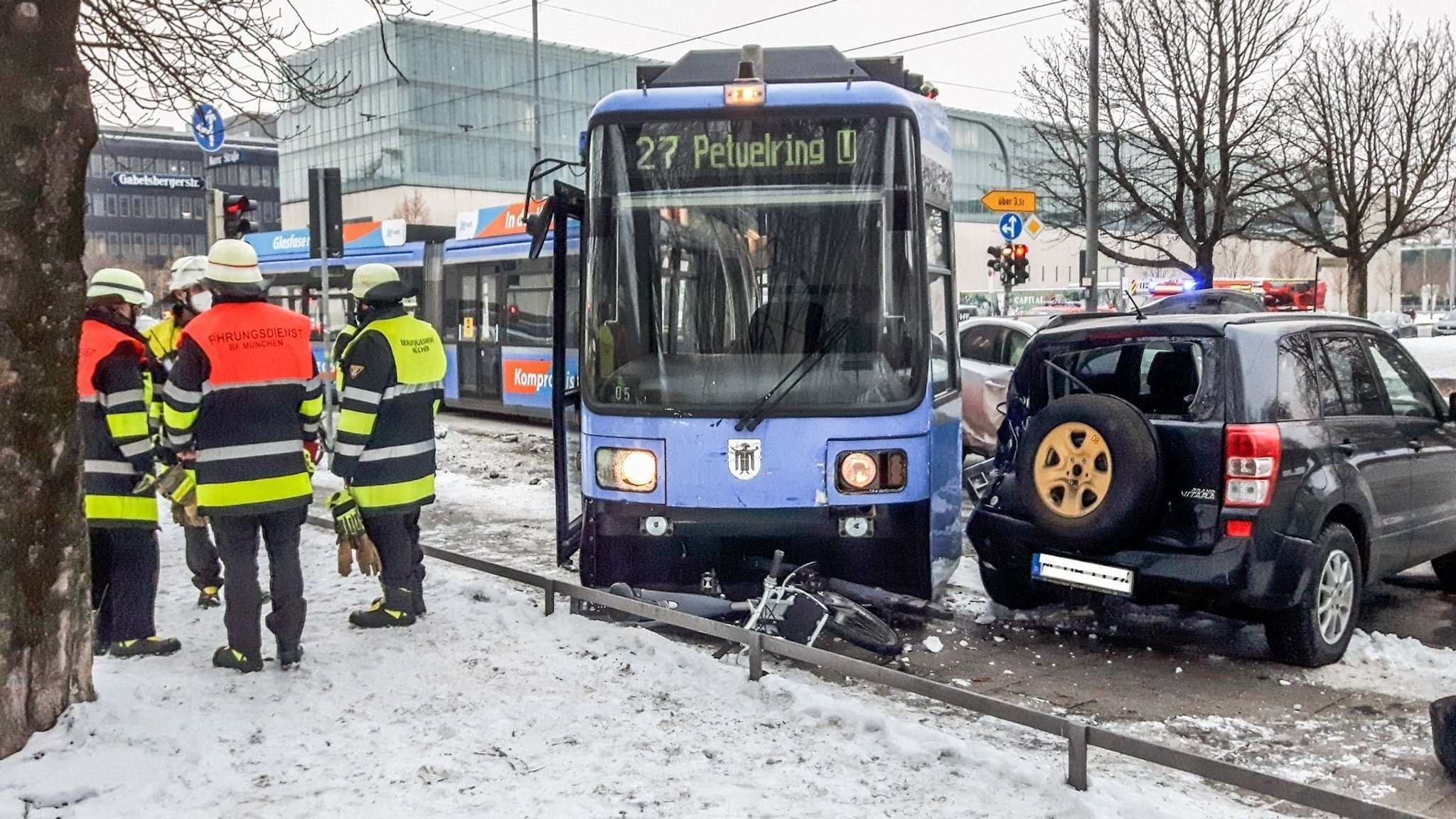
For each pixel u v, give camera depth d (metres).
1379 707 5.58
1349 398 6.65
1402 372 7.26
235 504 5.56
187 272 7.25
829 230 6.57
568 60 74.31
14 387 4.43
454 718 5.07
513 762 4.58
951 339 7.35
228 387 5.52
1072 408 6.21
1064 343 6.80
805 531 6.42
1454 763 4.64
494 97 71.69
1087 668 6.22
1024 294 56.28
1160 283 39.59
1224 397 6.01
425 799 4.24
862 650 6.50
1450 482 7.34
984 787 4.34
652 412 6.52
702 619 5.76
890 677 4.94
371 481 6.37
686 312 6.61
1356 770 4.82
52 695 4.66
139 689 5.24
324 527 9.38
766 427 6.43
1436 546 7.27
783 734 4.88
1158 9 21.89
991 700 4.58
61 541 4.66
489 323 19.78
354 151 71.50
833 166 6.58
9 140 4.26
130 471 5.91
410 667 5.77
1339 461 6.31
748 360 6.54
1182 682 5.97
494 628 6.50
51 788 4.22
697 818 4.08
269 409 5.61
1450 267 78.44
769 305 6.57
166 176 103.56
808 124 6.59
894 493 6.45
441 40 69.00
